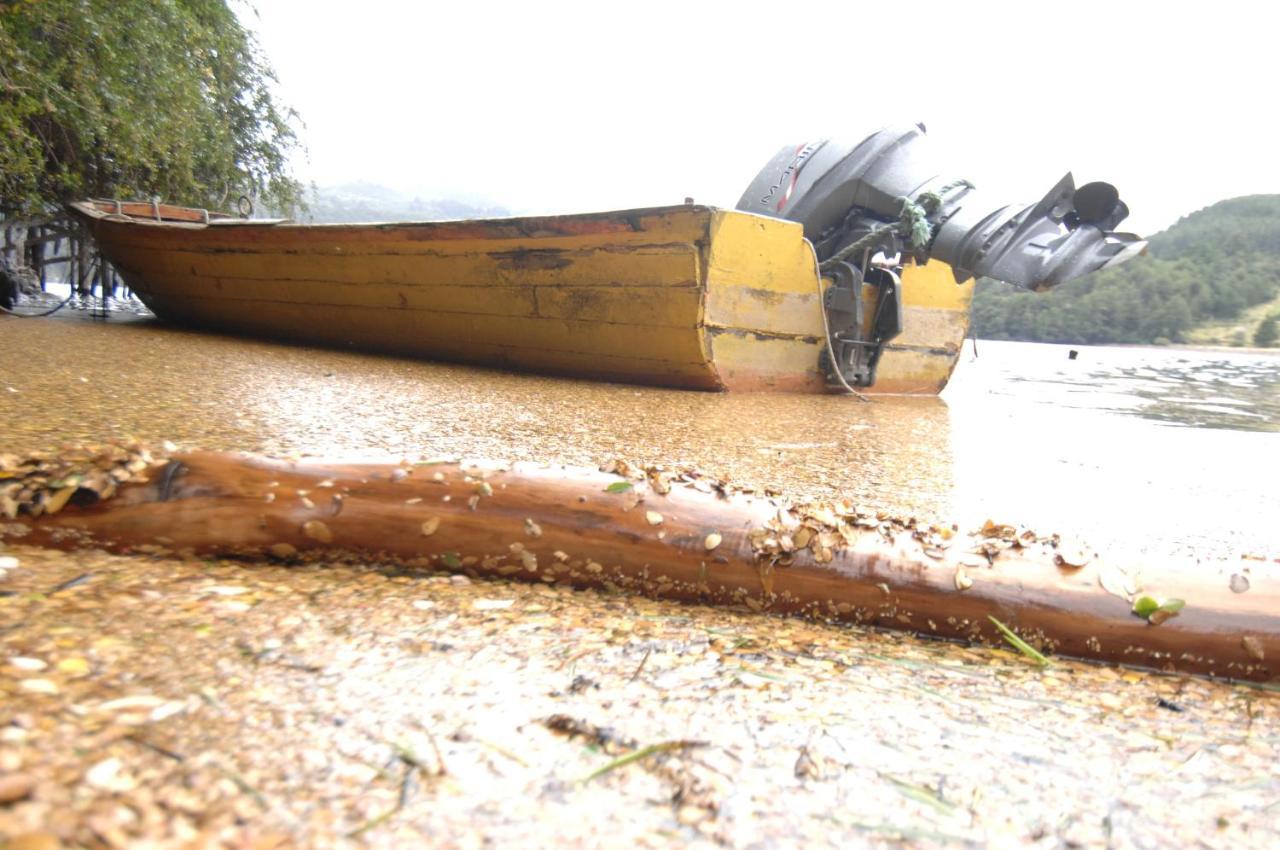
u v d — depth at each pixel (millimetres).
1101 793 1388
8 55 8484
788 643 2021
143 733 1216
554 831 1141
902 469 4727
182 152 12180
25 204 11703
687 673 1758
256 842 1023
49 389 4867
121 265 12125
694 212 7133
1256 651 1951
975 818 1279
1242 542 3389
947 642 2141
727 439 5297
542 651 1798
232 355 8195
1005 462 5254
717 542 2223
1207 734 1659
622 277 7734
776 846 1163
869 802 1299
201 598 1830
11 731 1134
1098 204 7727
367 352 10078
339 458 2355
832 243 9188
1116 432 7348
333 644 1687
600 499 2283
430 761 1276
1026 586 2105
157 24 10711
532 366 8891
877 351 9141
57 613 1614
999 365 19531
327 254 9508
